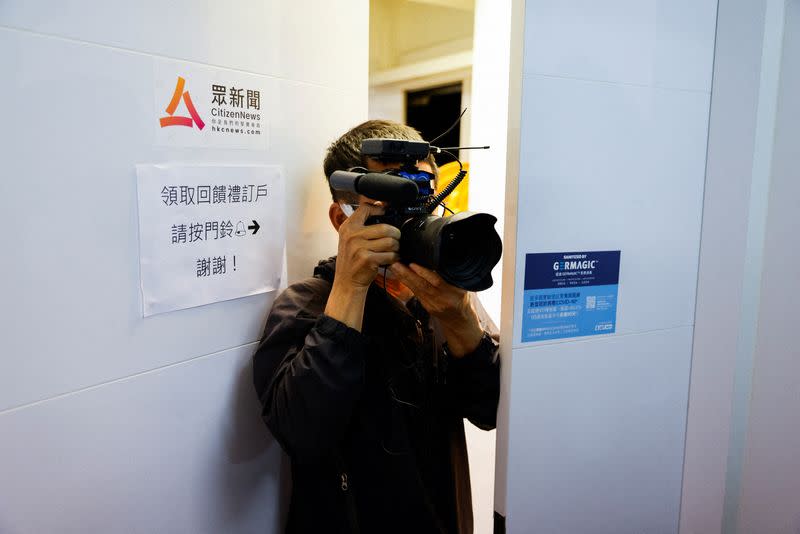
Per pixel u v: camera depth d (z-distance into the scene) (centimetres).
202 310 101
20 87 73
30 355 77
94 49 81
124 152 86
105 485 89
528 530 103
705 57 106
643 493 115
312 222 125
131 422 91
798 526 152
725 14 105
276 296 117
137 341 91
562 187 96
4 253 74
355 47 132
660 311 109
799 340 140
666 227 107
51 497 82
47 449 81
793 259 134
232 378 109
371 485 101
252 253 109
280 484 124
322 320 93
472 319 100
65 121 78
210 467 107
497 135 175
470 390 102
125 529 92
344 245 90
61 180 79
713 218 111
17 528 78
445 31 271
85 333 84
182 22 92
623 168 101
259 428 117
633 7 98
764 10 108
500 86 172
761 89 117
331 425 92
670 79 103
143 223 90
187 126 95
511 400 98
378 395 102
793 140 125
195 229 98
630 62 98
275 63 111
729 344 118
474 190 183
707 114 108
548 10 90
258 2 106
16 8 72
